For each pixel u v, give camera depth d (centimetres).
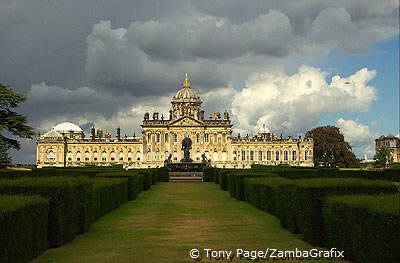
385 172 6681
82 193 2634
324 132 18700
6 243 1630
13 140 8844
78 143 18925
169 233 2684
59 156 18662
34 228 1975
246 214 3541
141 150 18862
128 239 2492
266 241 2423
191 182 8538
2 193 2239
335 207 2028
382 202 1714
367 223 1688
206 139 18338
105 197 3512
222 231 2753
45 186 2270
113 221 3180
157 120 18350
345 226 1914
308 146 18675
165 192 5916
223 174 6231
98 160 18888
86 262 1961
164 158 18200
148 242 2403
